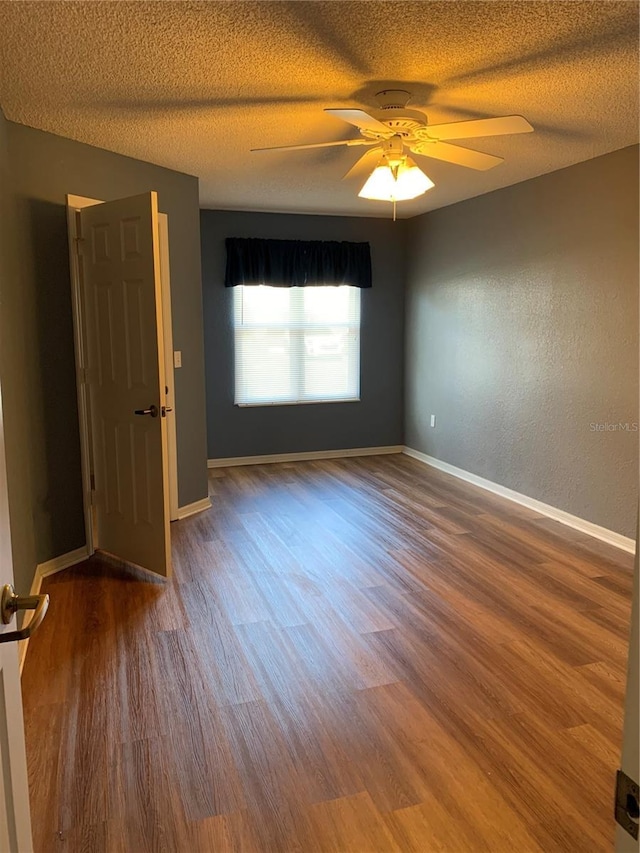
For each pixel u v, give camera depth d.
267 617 3.00
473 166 3.18
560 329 4.33
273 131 3.39
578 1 2.01
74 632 2.85
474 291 5.30
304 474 5.80
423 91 2.81
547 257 4.42
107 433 3.54
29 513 3.17
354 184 4.70
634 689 0.75
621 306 3.82
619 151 3.77
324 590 3.30
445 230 5.67
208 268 5.80
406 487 5.35
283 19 2.12
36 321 3.31
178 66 2.52
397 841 1.73
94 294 3.46
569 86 2.75
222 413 6.05
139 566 3.53
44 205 3.35
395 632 2.85
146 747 2.09
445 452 5.91
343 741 2.12
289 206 5.61
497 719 2.24
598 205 3.94
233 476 5.73
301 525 4.36
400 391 6.66
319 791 1.90
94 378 3.56
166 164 4.09
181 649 2.71
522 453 4.81
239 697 2.36
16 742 1.12
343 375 6.41
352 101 2.92
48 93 2.80
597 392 4.04
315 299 6.20
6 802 1.03
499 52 2.40
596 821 1.79
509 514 4.60
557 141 3.59
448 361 5.75
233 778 1.95
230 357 6.00
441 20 2.14
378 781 1.94
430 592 3.27
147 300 3.18
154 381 3.22
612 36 2.27
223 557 3.76
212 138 3.52
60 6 2.02
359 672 2.53
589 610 3.07
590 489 4.15
